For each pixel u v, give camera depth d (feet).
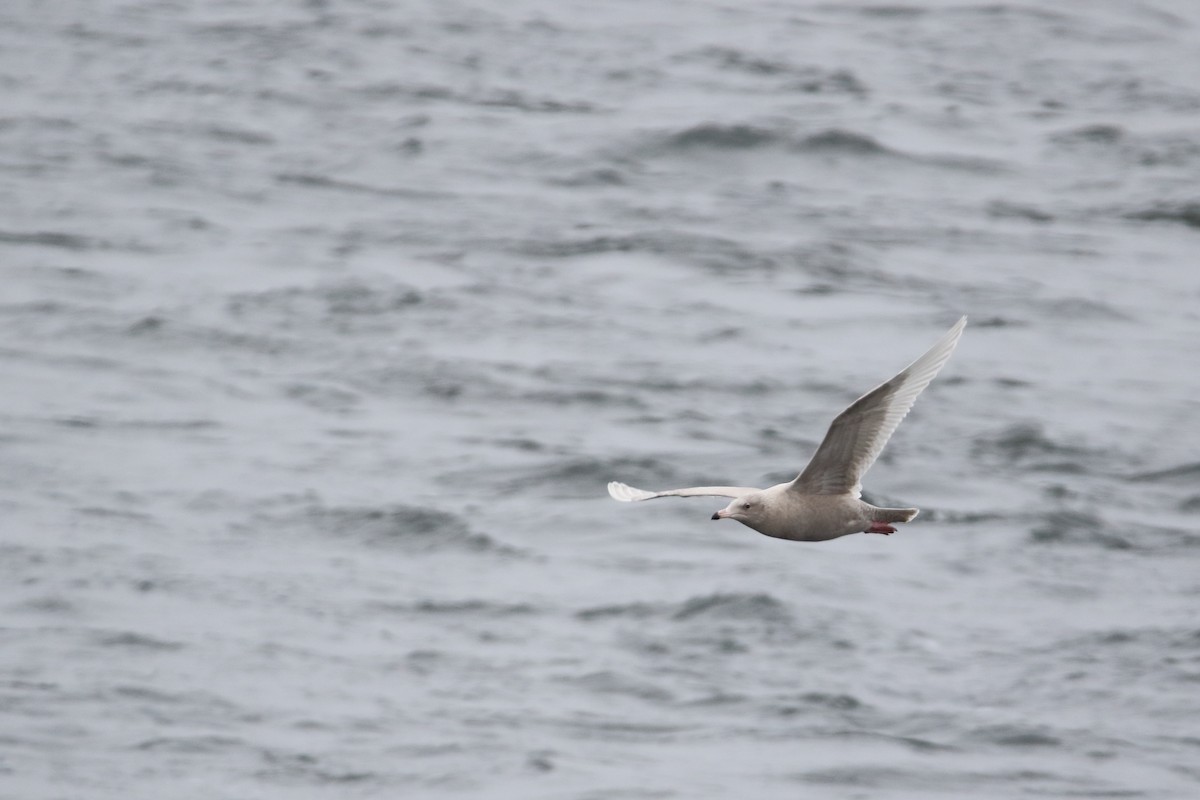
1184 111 138.82
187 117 127.65
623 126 127.65
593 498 69.41
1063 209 115.34
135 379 82.12
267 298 93.45
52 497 67.72
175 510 67.26
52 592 59.41
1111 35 159.74
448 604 60.18
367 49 146.30
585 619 59.21
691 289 97.45
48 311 89.97
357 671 55.06
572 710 52.85
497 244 104.53
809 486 35.50
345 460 73.26
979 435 77.30
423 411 79.87
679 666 55.93
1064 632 58.34
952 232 109.50
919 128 130.82
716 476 72.18
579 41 152.05
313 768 49.03
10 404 77.77
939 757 50.11
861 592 61.16
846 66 147.84
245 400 80.33
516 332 90.07
